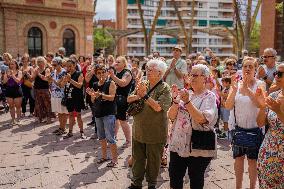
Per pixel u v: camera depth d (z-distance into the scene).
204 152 3.69
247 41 17.14
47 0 26.98
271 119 3.31
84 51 29.27
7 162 6.30
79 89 7.87
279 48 29.88
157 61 4.43
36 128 9.18
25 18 26.23
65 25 28.17
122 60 6.80
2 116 11.03
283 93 3.30
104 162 6.20
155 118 4.44
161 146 4.57
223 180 5.36
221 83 8.24
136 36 123.25
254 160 4.32
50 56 11.74
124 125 7.12
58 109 8.23
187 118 3.74
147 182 5.10
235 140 4.30
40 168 5.95
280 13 29.56
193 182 3.79
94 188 5.06
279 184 3.27
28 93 10.98
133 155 4.74
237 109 4.28
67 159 6.43
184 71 7.40
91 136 8.22
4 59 11.02
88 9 28.98
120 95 6.89
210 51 12.47
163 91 4.43
